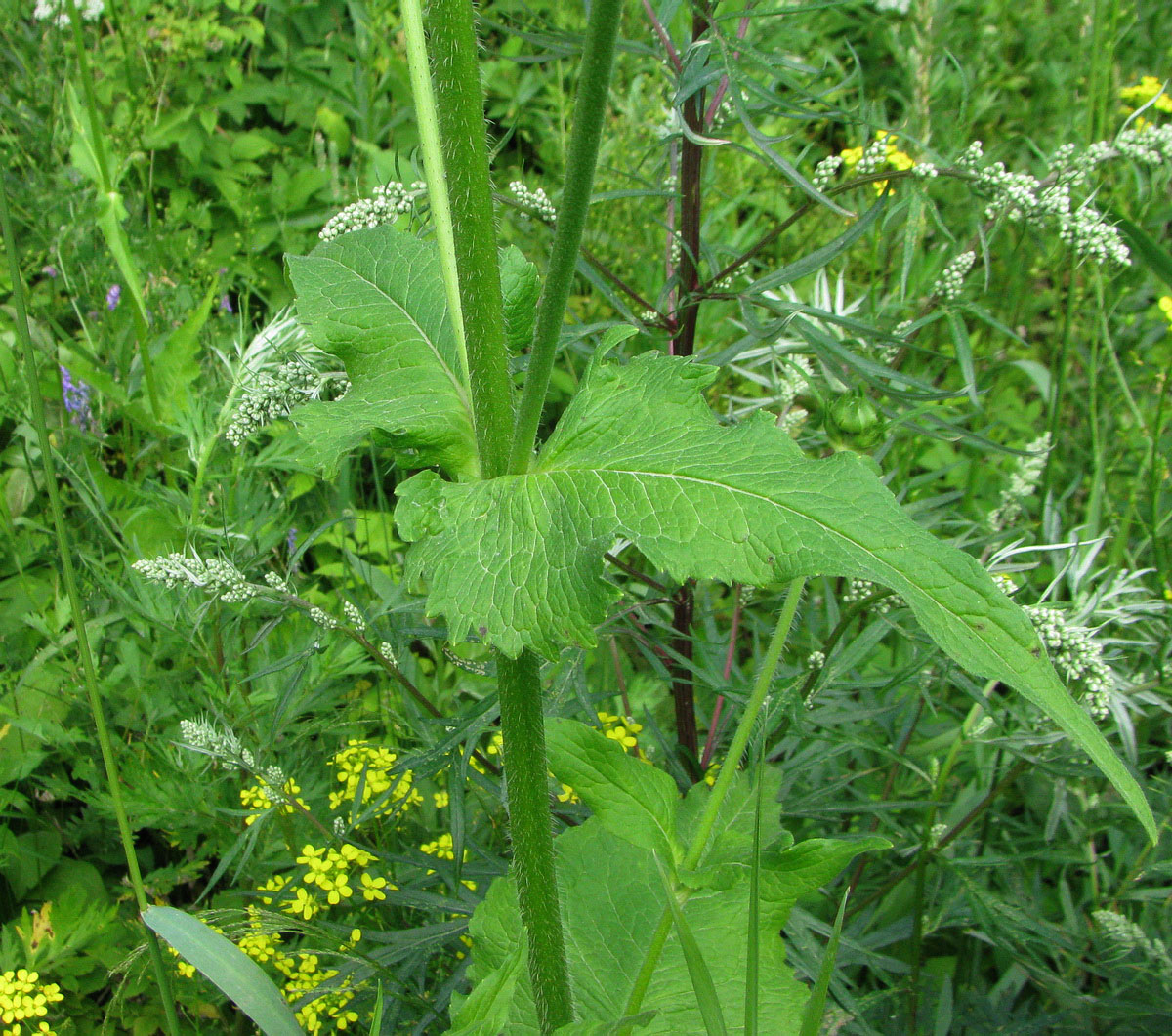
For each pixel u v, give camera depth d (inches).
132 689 25.5
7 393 28.0
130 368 28.7
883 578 11.8
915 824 23.8
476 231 13.4
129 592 24.1
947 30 38.1
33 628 27.0
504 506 13.3
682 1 21.8
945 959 24.3
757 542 12.2
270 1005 14.4
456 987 19.9
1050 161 22.5
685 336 22.7
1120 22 36.6
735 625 23.9
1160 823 22.2
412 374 15.1
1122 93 31.8
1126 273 33.5
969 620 11.6
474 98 13.1
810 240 34.7
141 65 38.6
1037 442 26.5
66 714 26.0
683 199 22.2
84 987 22.8
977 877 22.6
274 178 39.0
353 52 41.1
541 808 14.4
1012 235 34.9
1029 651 11.5
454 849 19.4
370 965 19.1
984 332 35.9
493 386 13.9
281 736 23.5
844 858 13.8
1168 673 22.6
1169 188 31.5
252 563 22.9
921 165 21.2
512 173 37.4
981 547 25.4
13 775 23.9
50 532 26.6
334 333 15.4
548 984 14.7
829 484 12.4
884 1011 22.7
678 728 23.7
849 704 22.8
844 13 41.9
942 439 21.7
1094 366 28.1
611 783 14.6
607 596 12.5
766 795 19.6
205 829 23.9
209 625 24.3
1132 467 30.5
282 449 24.1
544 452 13.8
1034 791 24.9
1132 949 21.6
